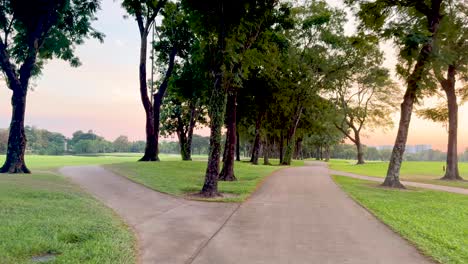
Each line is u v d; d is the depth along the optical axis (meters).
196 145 127.50
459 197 17.31
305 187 19.11
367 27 24.08
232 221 9.79
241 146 103.38
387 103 63.88
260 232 8.50
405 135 21.70
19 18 22.98
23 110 22.05
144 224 9.22
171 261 6.18
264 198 14.59
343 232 8.65
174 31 34.84
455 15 26.53
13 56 24.31
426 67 20.42
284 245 7.36
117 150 144.38
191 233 8.29
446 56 20.69
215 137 15.34
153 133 35.34
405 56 20.59
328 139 84.94
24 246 6.47
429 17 22.16
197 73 31.31
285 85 43.44
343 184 21.48
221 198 14.29
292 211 11.54
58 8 23.17
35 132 120.56
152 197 14.12
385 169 45.22
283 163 49.28
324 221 9.98
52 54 26.25
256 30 20.11
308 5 43.91
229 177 22.44
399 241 7.86
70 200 12.08
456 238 8.33
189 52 34.62
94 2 25.27
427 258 6.66
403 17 23.95
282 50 27.39
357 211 11.76
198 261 6.21
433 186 23.84
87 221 8.86
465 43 27.78
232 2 15.37
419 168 49.41
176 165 30.84
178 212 11.07
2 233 7.23
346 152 144.12
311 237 8.09
